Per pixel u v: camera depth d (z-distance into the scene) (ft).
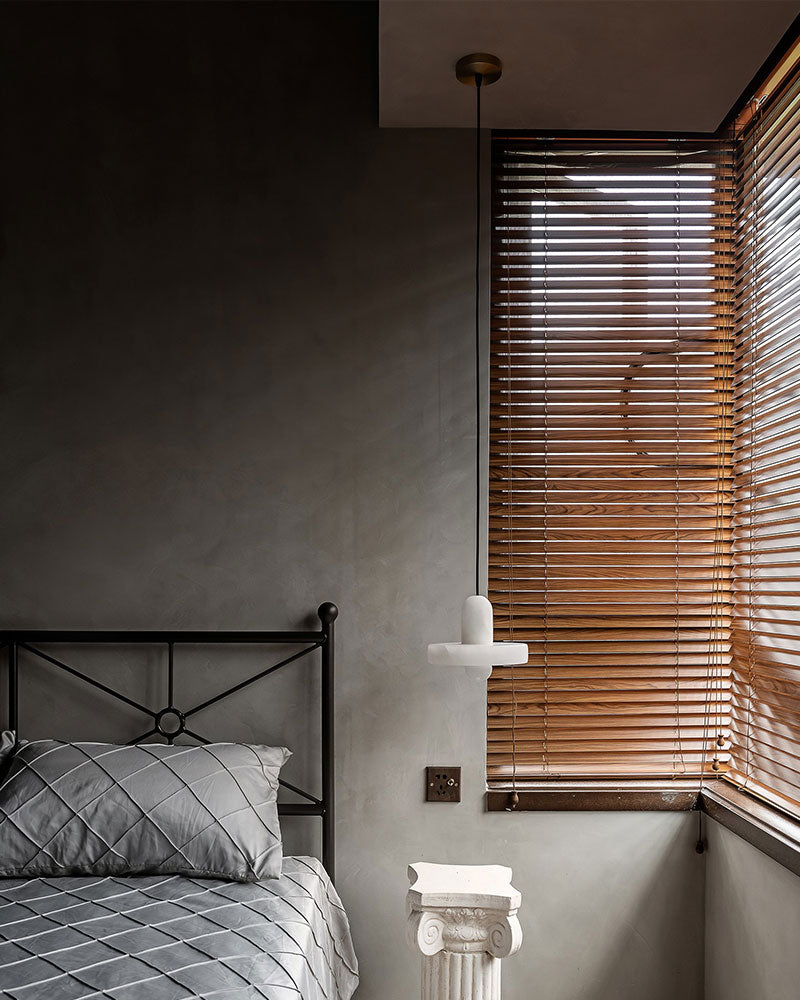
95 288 8.40
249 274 8.41
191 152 8.44
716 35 6.64
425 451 8.34
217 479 8.35
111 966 5.37
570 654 8.36
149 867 6.88
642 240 8.54
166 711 8.13
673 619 8.48
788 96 7.47
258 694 8.28
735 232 8.52
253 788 7.29
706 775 8.46
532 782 8.44
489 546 8.40
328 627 8.06
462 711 8.24
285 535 8.32
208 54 8.47
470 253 8.39
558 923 8.25
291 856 8.09
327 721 8.02
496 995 6.77
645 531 8.49
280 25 8.48
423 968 6.89
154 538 8.34
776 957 6.81
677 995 8.28
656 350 8.51
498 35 6.64
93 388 8.38
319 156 8.42
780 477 7.42
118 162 8.44
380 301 8.38
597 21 6.43
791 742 7.11
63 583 8.34
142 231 8.41
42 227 8.41
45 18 8.48
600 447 8.47
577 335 8.47
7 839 6.84
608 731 8.45
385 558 8.30
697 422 8.52
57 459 8.37
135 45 8.48
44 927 5.94
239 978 5.26
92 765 7.22
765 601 7.75
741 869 7.46
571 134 8.55
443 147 8.41
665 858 8.29
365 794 8.22
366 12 8.50
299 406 8.36
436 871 7.14
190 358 8.39
